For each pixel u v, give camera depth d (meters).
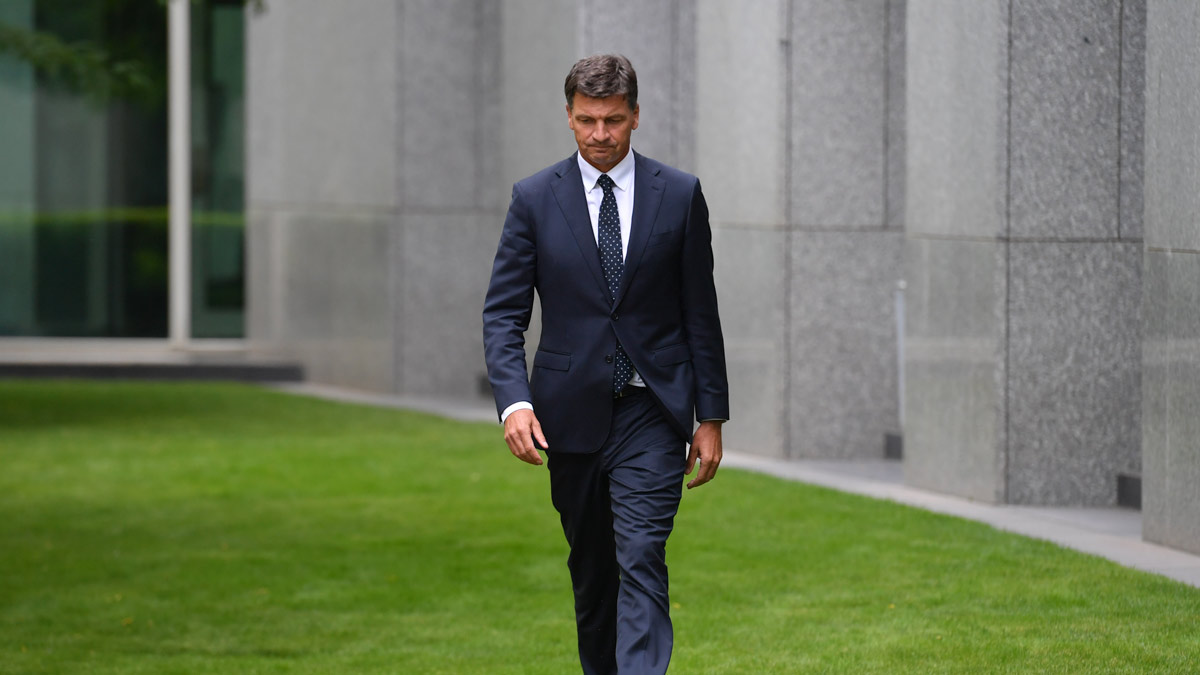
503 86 47.25
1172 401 23.02
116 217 58.94
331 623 20.72
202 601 22.08
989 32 27.09
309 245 54.22
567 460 14.42
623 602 13.67
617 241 14.26
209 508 29.48
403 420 43.28
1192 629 18.34
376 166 49.81
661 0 39.31
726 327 36.81
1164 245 22.91
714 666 17.59
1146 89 23.09
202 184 58.97
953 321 28.72
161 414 44.66
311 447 37.72
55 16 57.56
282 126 55.88
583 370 14.20
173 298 58.88
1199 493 22.52
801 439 34.69
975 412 28.16
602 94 13.90
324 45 52.75
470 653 18.94
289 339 55.75
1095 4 26.78
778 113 34.00
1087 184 27.09
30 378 54.62
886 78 34.22
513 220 14.49
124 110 58.72
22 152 58.47
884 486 30.64
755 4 34.75
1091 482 27.58
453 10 48.84
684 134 39.47
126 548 25.84
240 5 58.78
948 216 28.70
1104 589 20.56
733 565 23.23
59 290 58.81
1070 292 27.31
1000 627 18.75
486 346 14.36
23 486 32.16
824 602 20.72
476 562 24.31
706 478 14.60
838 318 34.56
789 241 34.28
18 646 19.67
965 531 25.03
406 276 49.19
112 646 19.66
